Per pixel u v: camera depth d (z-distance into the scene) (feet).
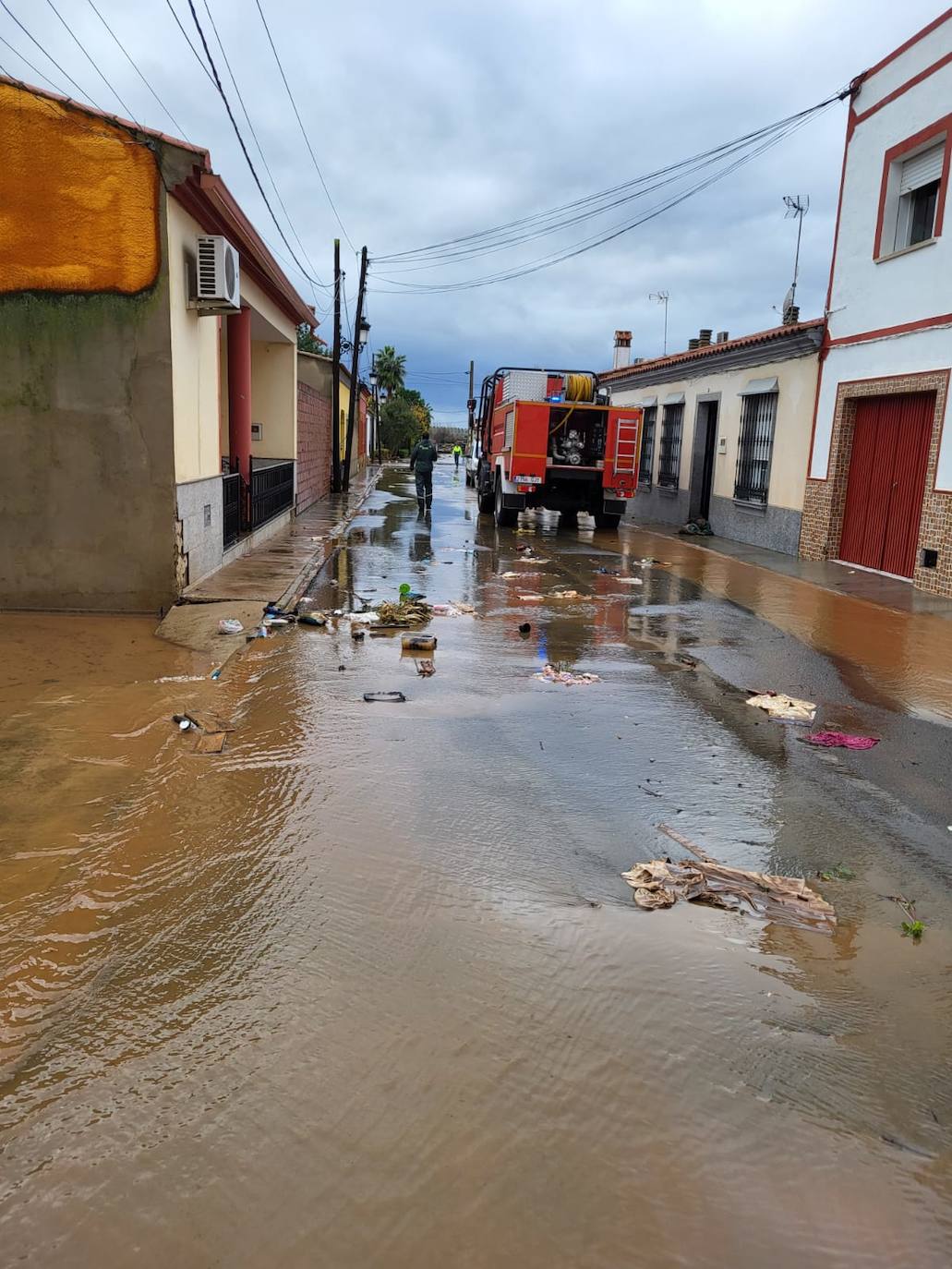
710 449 65.62
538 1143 7.78
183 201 27.61
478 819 14.37
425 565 42.65
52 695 19.89
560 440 59.31
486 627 29.37
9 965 10.05
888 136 41.65
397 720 19.17
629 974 10.37
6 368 26.78
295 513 60.85
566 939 11.04
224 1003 9.52
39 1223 6.82
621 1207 7.17
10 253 26.07
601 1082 8.57
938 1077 8.89
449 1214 7.03
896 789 16.61
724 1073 8.80
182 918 11.14
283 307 52.21
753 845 14.02
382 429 207.10
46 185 25.80
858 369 44.21
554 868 12.86
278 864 12.57
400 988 9.90
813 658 26.78
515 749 17.79
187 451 29.76
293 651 24.90
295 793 15.03
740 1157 7.75
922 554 39.09
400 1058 8.79
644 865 12.89
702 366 63.36
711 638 29.09
